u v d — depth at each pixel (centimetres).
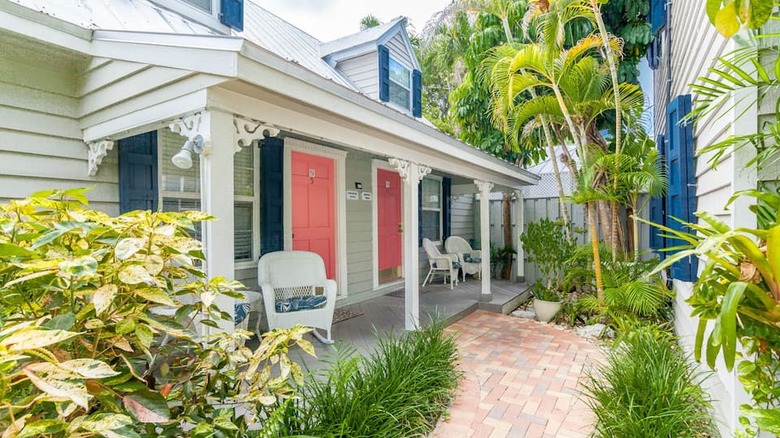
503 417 242
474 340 404
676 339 336
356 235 566
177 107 230
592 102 471
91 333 120
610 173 454
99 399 108
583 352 365
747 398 178
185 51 221
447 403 257
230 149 228
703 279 127
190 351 174
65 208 136
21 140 270
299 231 472
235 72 204
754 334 127
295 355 332
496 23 674
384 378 237
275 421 149
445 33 778
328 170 517
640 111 510
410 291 398
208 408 149
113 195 317
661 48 554
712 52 255
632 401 211
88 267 106
